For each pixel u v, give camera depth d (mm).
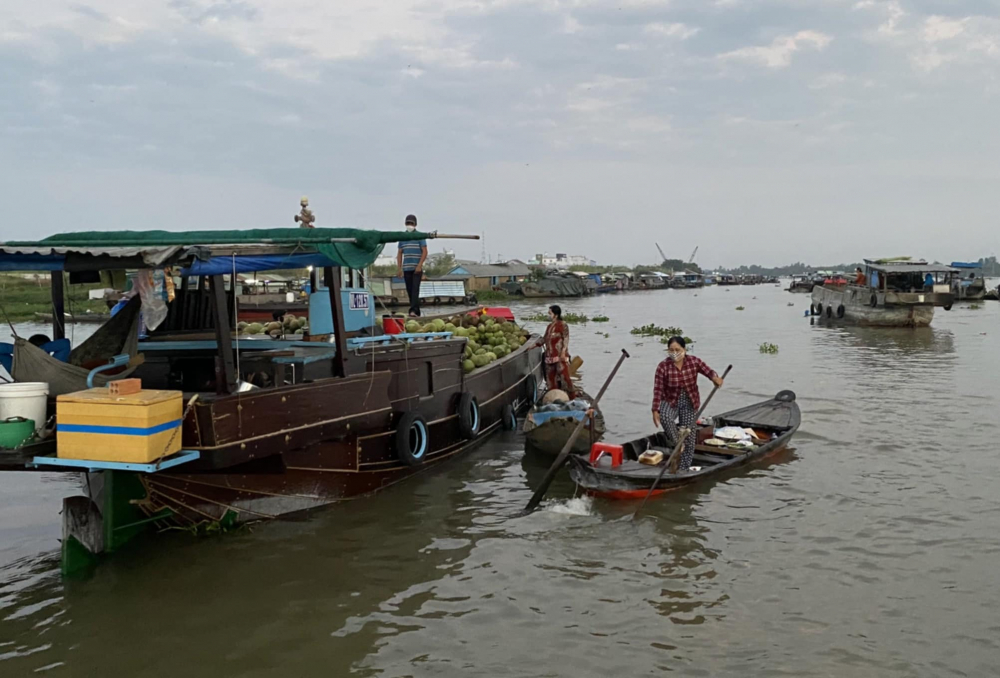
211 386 7859
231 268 6906
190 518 7504
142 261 6559
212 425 6457
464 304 54125
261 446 6945
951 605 6094
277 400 7102
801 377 17516
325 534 7770
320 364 7965
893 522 7910
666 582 6598
